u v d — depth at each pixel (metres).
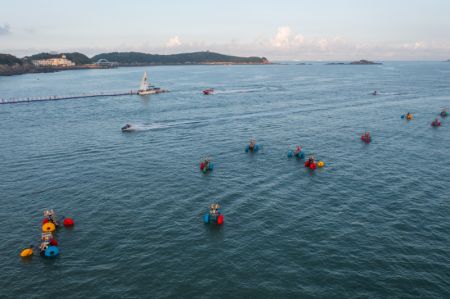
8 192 52.94
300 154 68.31
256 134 88.44
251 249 37.94
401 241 39.22
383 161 66.56
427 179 57.19
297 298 30.83
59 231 41.94
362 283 32.59
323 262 35.62
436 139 83.12
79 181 57.00
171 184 55.47
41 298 31.30
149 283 32.91
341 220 43.88
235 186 54.62
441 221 43.56
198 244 38.97
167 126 98.19
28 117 112.00
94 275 34.16
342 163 65.44
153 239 40.00
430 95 163.88
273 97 159.62
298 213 45.75
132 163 65.75
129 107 132.00
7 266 35.69
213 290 31.91
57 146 77.56
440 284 32.47
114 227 42.69
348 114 116.44
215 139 83.50
